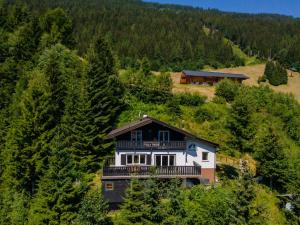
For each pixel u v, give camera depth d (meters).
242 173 43.28
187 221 43.38
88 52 79.56
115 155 56.31
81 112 60.66
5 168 56.16
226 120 66.12
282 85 172.88
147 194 42.25
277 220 52.00
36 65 81.81
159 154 56.56
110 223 44.50
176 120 76.50
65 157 46.84
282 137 80.44
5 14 119.31
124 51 188.62
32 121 55.16
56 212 44.22
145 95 80.62
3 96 72.44
